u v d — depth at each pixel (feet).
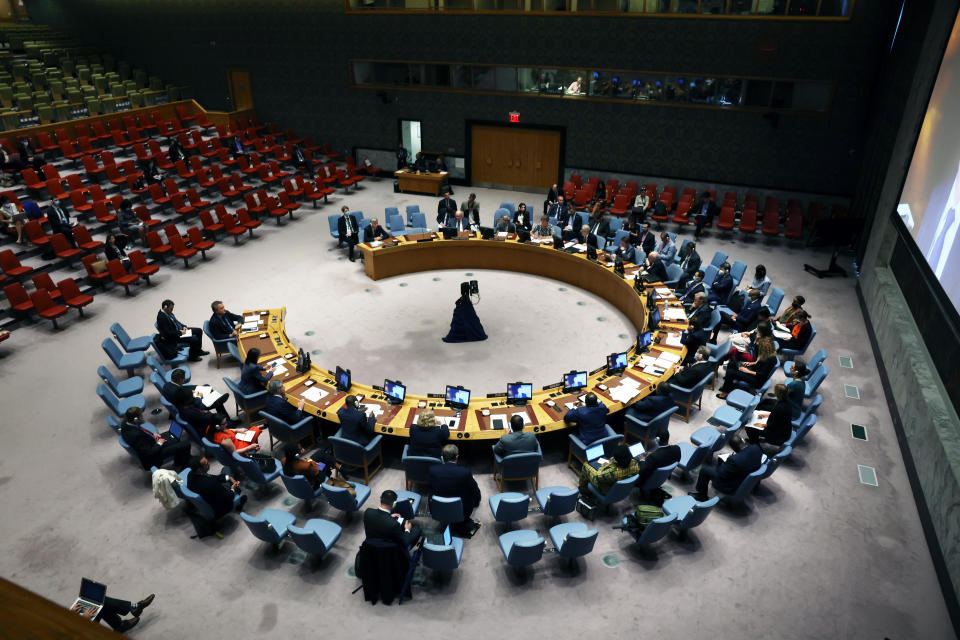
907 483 27.76
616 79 61.77
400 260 49.75
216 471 28.43
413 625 21.39
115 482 27.96
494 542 24.62
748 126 58.80
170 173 62.69
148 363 31.99
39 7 82.89
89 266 44.60
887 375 34.35
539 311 44.57
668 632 21.06
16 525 25.53
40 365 36.94
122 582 22.99
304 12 71.20
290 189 62.59
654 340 34.88
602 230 51.13
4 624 3.25
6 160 53.88
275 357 34.04
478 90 67.56
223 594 22.54
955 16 33.63
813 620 21.45
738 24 55.67
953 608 21.38
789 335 36.50
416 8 66.44
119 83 74.59
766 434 27.99
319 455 27.73
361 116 74.02
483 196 68.95
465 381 35.99
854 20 52.19
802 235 56.29
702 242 55.11
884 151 45.73
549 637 20.94
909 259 36.24
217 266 50.70
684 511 24.39
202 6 75.41
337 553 24.23
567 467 28.76
